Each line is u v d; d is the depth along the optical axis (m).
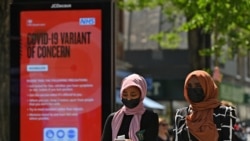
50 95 9.73
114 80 9.59
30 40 9.77
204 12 15.97
